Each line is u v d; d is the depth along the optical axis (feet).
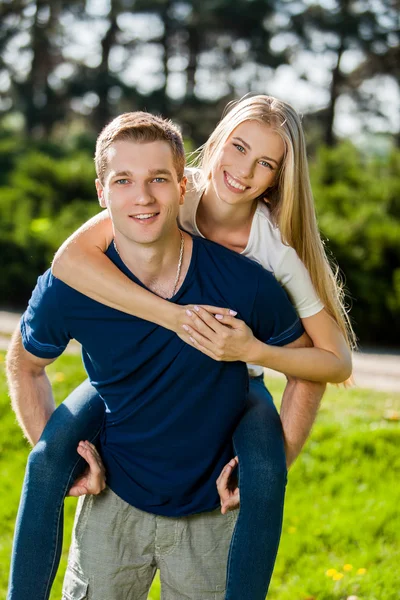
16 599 7.67
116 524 7.93
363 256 31.58
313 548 13.08
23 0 88.28
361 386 22.12
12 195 37.83
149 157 7.00
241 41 98.32
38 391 8.23
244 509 7.59
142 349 7.37
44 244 34.45
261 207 8.52
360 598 11.48
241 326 7.31
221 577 8.02
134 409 7.60
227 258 7.52
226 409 7.67
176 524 7.91
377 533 13.57
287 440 8.16
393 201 35.91
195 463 7.80
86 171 38.70
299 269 8.12
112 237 7.67
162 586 8.20
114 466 7.93
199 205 8.67
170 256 7.42
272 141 8.02
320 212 34.63
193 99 90.22
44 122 88.38
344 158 38.86
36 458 7.86
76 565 8.09
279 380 21.63
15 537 7.80
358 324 31.68
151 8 92.48
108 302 7.28
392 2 91.40
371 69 94.73
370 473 15.72
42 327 7.63
